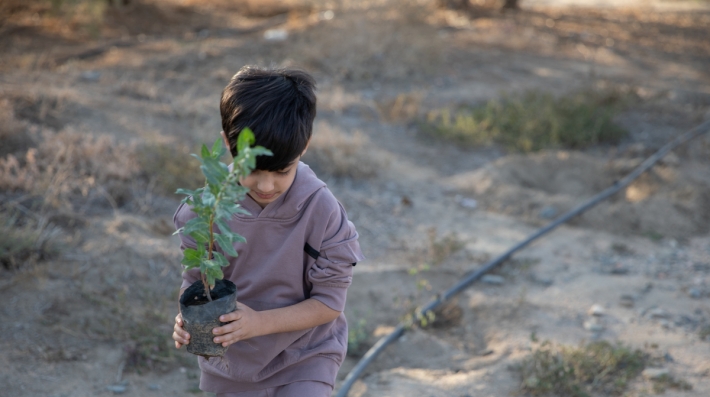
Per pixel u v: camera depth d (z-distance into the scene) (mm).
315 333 2008
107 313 3629
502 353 3777
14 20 9328
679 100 9352
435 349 3836
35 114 5672
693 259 5117
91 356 3338
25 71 6980
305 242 1882
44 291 3660
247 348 1932
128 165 5027
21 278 3695
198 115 6535
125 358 3383
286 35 9664
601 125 7812
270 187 1726
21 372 3123
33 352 3264
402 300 4328
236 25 10805
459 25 12234
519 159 6754
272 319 1810
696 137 7918
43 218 4172
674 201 6047
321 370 1974
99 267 3951
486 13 14094
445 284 4578
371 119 7539
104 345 3428
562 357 3648
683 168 6973
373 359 3695
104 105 6332
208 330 1678
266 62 8617
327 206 1860
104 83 7117
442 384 3453
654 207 5887
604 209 5859
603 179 6777
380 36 9352
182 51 8750
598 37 13312
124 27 9914
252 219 1847
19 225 4129
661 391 3395
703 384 3467
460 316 4230
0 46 8070
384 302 4309
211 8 11734
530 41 11633
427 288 4496
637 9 18172
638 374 3561
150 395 3184
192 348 1721
